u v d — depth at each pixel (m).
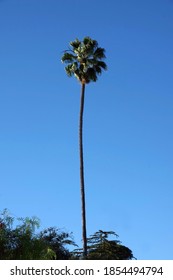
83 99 55.25
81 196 51.84
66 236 43.38
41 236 32.25
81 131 54.56
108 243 57.25
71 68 55.22
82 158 53.53
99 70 55.16
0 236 29.98
